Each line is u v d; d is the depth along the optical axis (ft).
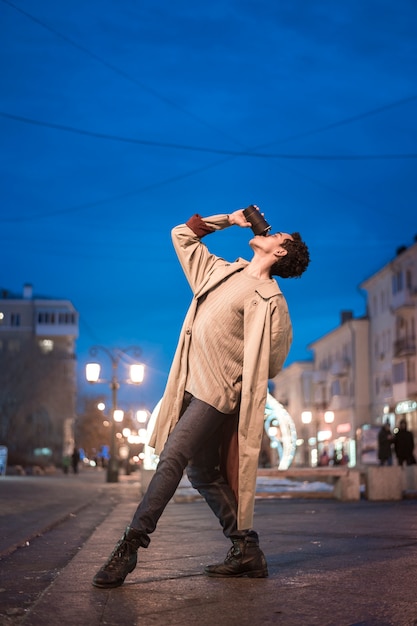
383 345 235.61
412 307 204.64
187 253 15.83
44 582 14.92
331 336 288.10
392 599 12.75
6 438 212.84
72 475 171.53
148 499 14.32
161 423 15.47
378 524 28.04
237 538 15.05
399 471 52.65
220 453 15.31
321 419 301.84
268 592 13.41
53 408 223.30
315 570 15.74
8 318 313.12
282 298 15.21
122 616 11.53
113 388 117.19
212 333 14.92
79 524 31.42
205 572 15.24
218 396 14.74
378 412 239.71
